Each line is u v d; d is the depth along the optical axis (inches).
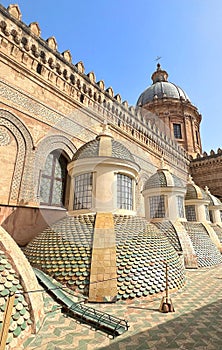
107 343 143.6
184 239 410.9
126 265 224.2
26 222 330.6
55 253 229.9
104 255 219.8
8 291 154.6
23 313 152.4
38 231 341.4
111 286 209.5
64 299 196.2
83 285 208.1
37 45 403.2
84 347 137.7
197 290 273.4
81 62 501.7
